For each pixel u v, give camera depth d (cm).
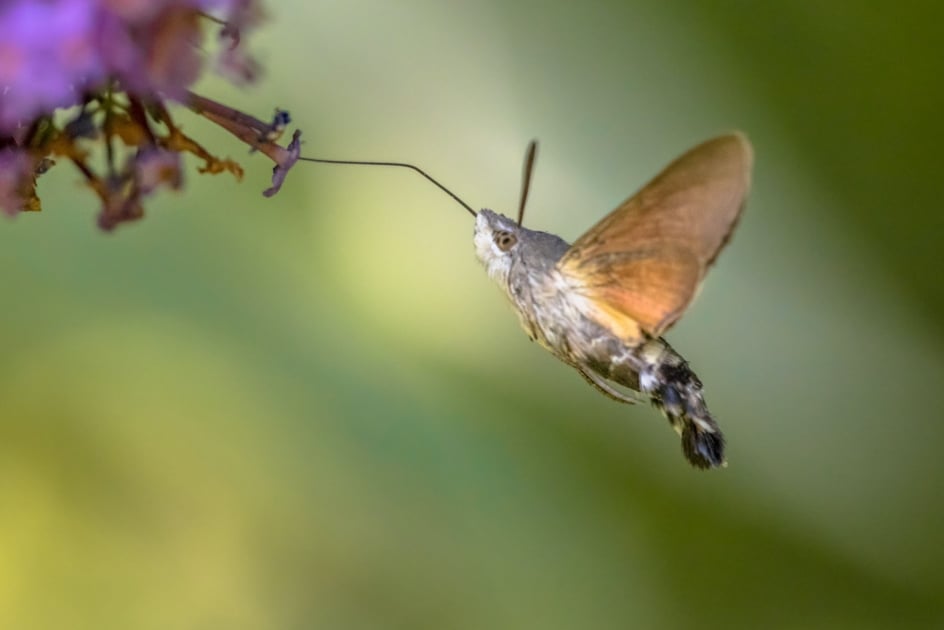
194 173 56
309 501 56
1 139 43
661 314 46
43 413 55
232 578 56
